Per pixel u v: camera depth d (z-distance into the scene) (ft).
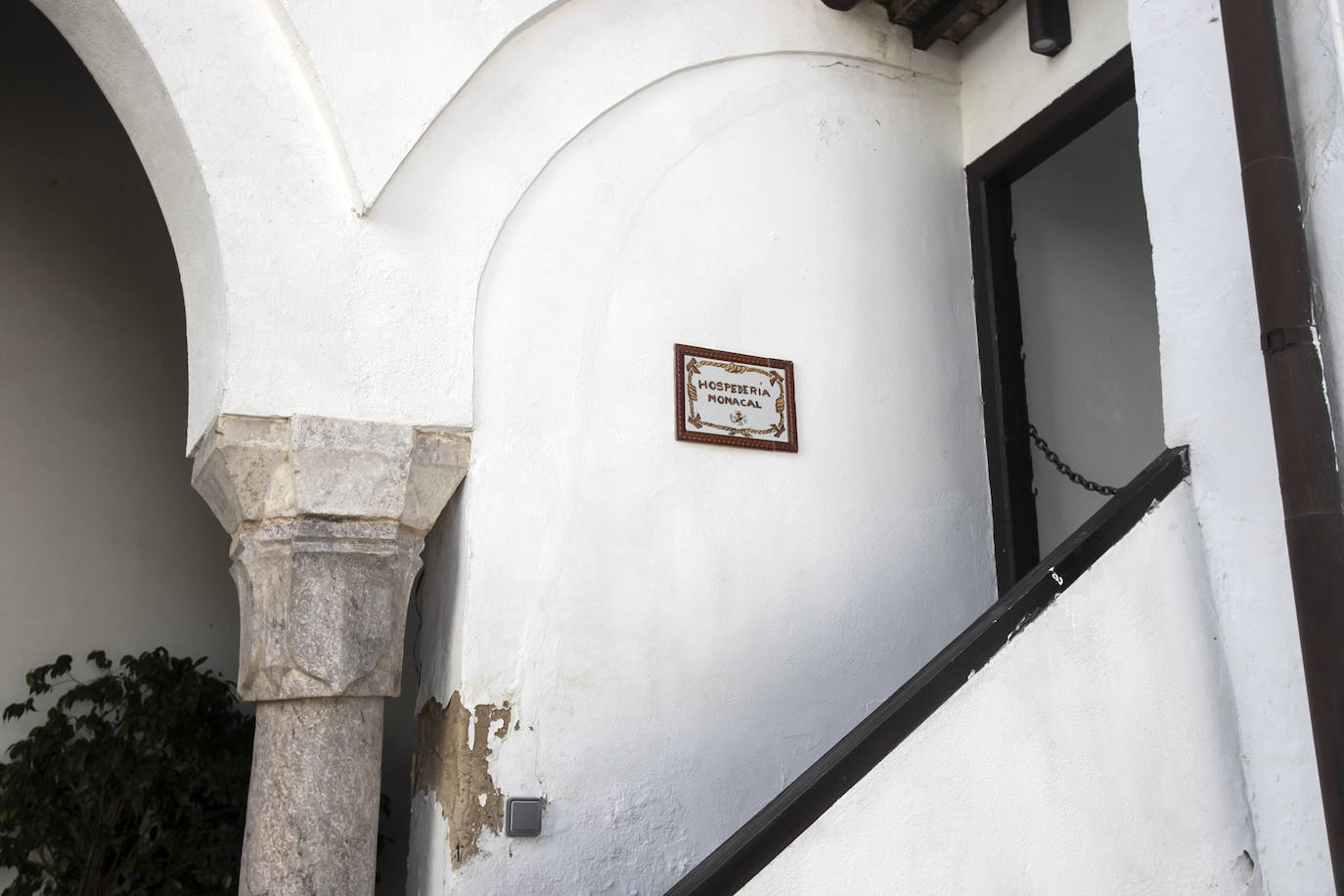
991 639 8.00
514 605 10.32
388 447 10.01
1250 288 8.48
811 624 11.63
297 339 9.91
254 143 10.00
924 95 13.82
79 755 12.98
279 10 10.12
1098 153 15.90
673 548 11.13
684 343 11.64
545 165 11.23
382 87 10.39
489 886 9.72
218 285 9.89
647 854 10.35
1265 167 8.13
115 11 9.65
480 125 10.93
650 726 10.64
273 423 9.77
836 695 11.58
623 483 11.03
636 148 11.79
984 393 13.38
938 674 7.80
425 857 10.20
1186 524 8.78
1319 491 7.66
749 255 12.21
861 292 12.82
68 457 14.48
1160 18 9.40
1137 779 8.15
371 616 9.71
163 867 13.12
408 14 10.61
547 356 10.95
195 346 10.45
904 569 12.32
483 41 10.85
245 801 13.67
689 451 11.44
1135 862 8.00
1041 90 12.87
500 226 10.92
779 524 11.72
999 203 13.83
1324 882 7.78
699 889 6.86
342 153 10.21
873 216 13.10
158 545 14.75
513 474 10.57
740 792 10.89
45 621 13.89
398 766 15.26
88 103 15.72
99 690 13.53
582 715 10.38
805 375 12.25
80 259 15.15
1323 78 8.08
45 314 14.76
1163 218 9.24
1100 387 14.74
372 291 10.25
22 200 14.98
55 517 14.24
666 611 10.95
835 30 13.16
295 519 9.66
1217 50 8.90
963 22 13.73
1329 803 7.42
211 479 10.11
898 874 7.36
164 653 13.94
